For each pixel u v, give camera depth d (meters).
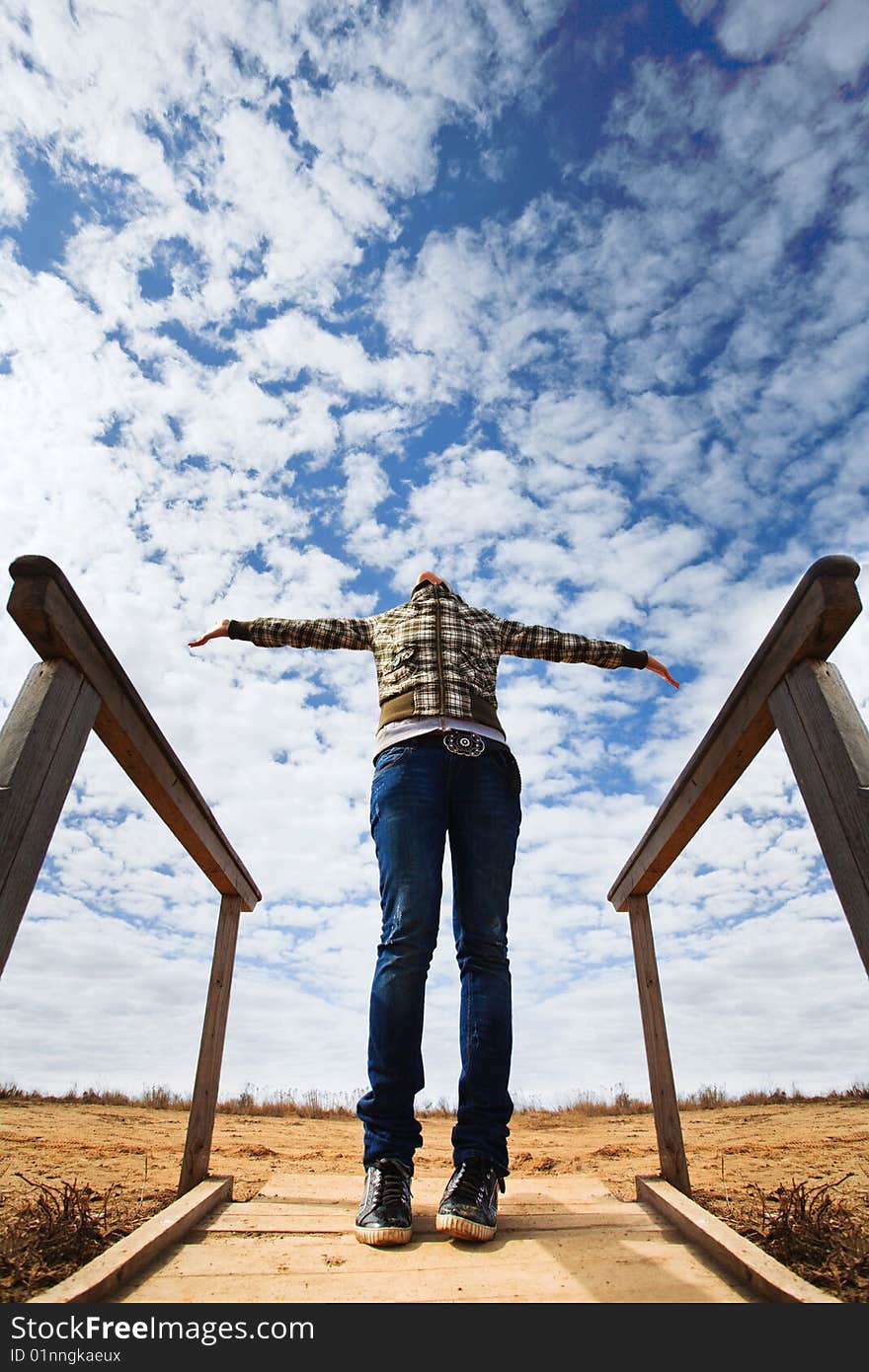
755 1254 1.68
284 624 2.50
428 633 2.38
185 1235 1.97
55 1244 1.83
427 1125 7.41
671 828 2.36
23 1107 6.68
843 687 1.44
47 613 1.41
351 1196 2.42
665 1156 2.43
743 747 1.86
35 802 1.36
